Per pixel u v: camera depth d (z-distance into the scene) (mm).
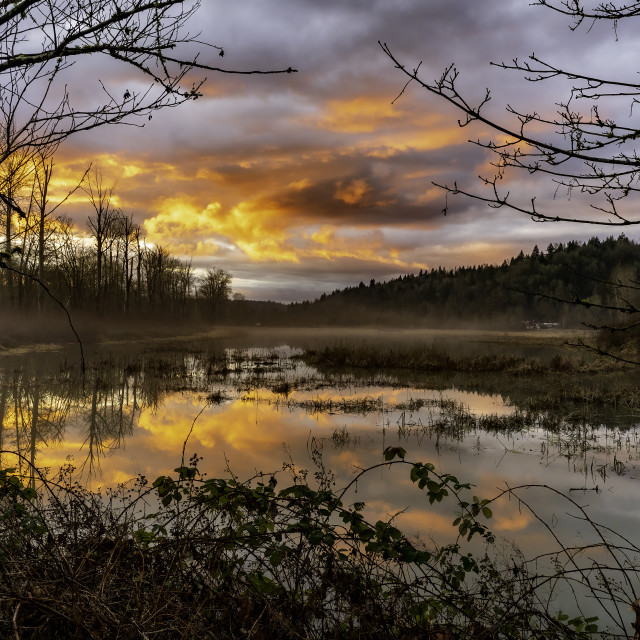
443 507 6469
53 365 22438
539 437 11000
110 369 21875
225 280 89500
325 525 2916
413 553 2758
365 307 174375
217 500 2971
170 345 40844
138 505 5012
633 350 26625
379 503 6512
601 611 3980
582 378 22641
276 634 2479
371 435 10914
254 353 36156
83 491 4660
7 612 2076
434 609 2924
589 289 87812
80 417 12336
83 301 45375
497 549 5191
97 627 2070
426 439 10648
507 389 19047
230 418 12664
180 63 2049
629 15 2334
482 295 141500
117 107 2082
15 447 9117
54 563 2480
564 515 6379
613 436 11156
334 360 28594
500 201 2451
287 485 6961
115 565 2443
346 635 2549
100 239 40500
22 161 2160
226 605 2535
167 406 14195
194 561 2818
